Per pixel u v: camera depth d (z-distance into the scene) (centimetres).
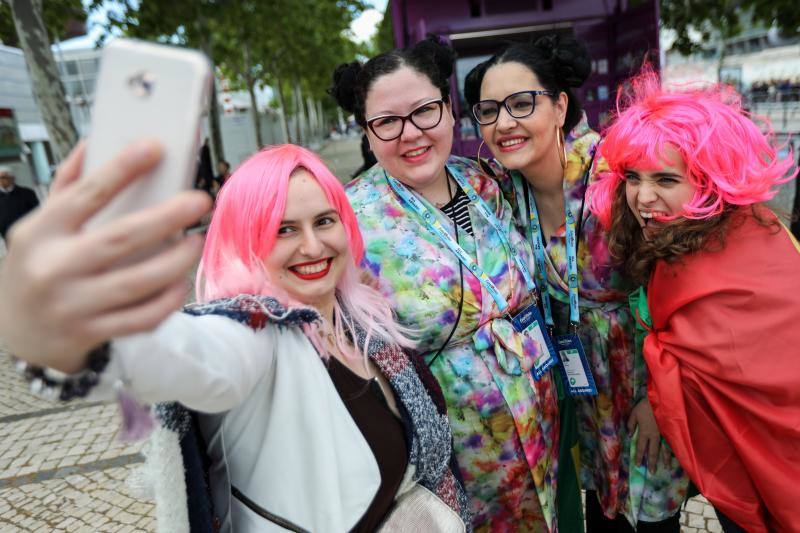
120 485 297
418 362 133
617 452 182
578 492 191
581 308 183
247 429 100
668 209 133
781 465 126
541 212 190
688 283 131
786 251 126
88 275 39
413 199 160
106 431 355
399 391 120
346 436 106
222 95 2380
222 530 100
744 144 124
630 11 475
